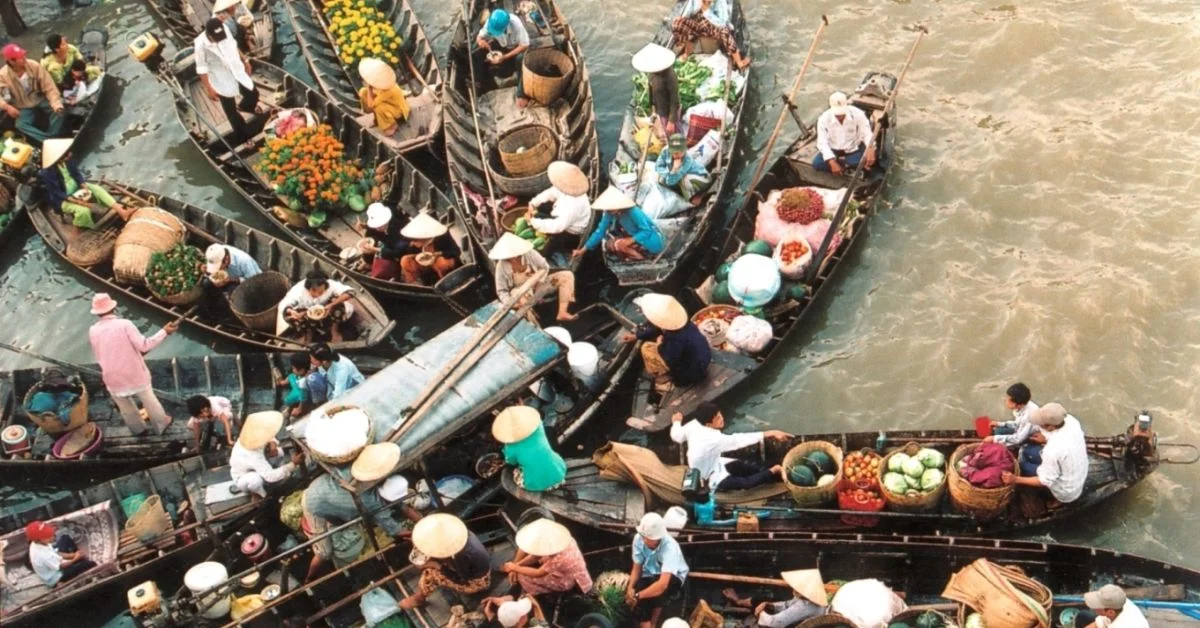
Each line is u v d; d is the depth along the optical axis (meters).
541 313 15.25
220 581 12.44
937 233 16.33
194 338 16.17
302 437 12.70
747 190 17.16
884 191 16.88
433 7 21.19
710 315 14.80
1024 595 11.02
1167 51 18.03
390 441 12.08
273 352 15.36
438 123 17.81
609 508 13.01
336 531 12.15
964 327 15.18
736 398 14.84
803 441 13.28
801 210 15.47
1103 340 14.79
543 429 12.57
